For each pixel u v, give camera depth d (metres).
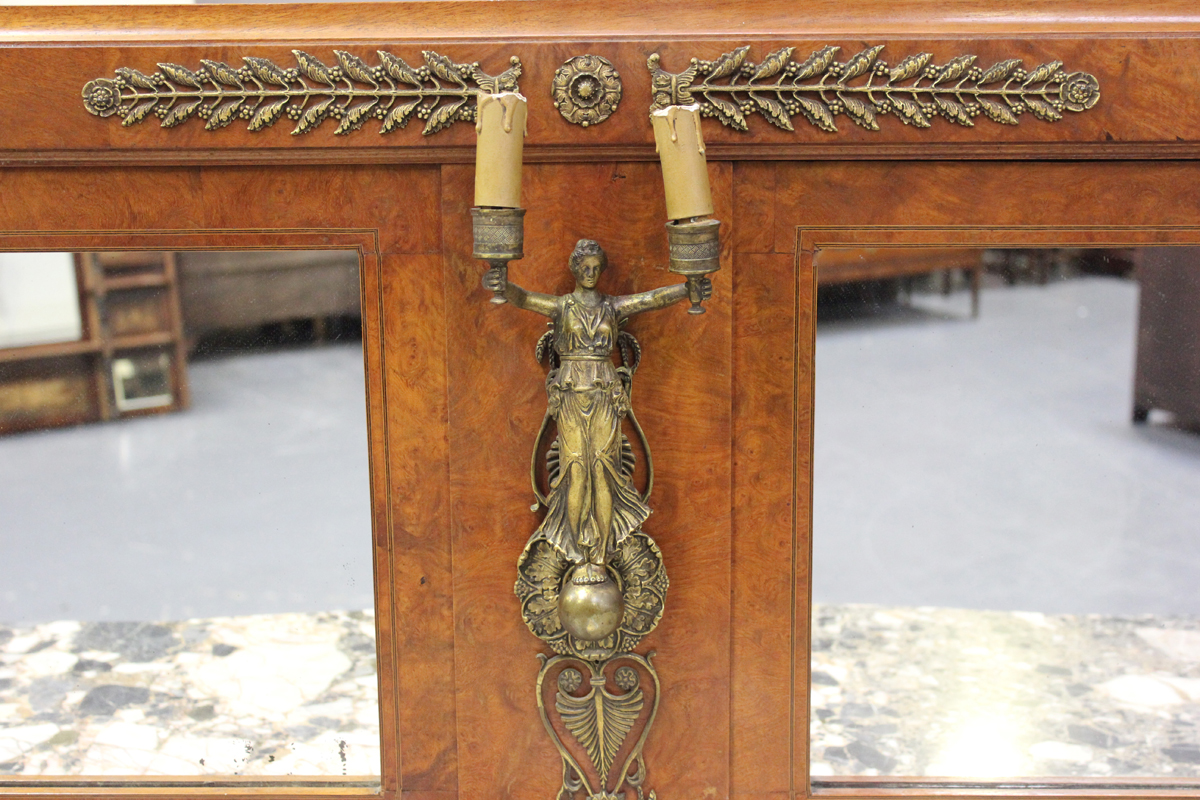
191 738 0.83
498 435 0.77
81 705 0.84
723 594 0.78
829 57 0.70
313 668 0.82
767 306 0.75
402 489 0.78
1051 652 0.85
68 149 0.73
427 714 0.81
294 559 0.81
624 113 0.71
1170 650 0.85
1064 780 0.81
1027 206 0.74
